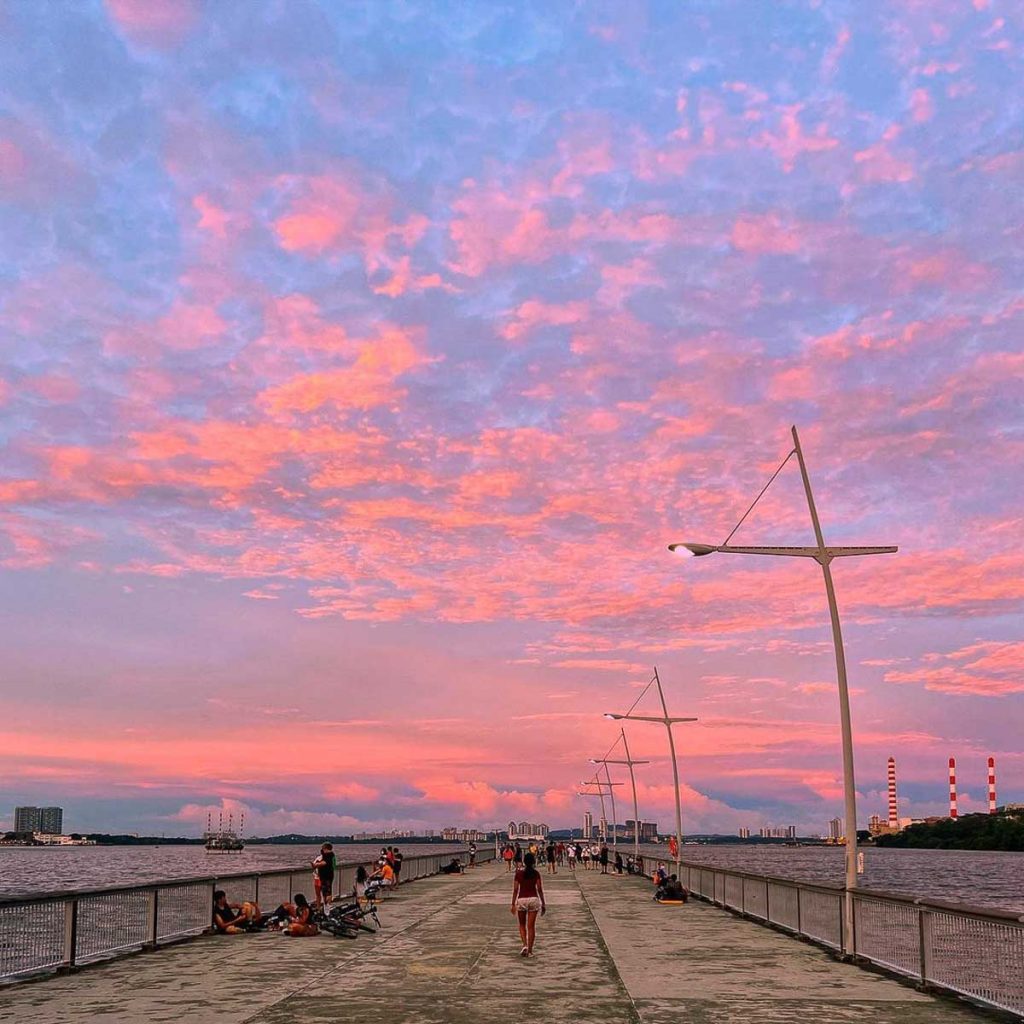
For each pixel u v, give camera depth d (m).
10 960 16.61
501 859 99.94
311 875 30.95
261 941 21.72
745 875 28.62
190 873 136.25
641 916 28.80
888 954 17.19
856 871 19.14
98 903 18.84
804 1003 14.03
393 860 42.91
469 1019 12.73
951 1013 13.32
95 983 15.73
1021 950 12.97
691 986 15.51
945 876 165.88
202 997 14.40
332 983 15.71
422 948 20.48
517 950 20.16
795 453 23.12
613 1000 14.20
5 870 178.38
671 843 50.94
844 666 20.94
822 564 22.25
